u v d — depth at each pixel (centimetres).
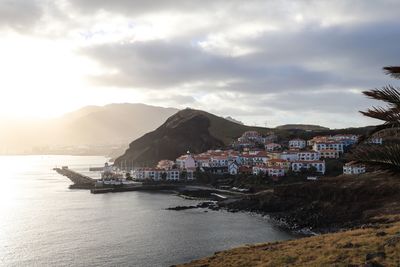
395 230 5047
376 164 2534
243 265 4656
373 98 2519
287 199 16412
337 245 4628
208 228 12850
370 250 4084
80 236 11650
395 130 2608
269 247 5503
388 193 13900
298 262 4222
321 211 14462
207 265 5034
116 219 14538
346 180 15825
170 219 14550
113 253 9719
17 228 12925
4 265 8812
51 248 10250
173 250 10006
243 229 12706
